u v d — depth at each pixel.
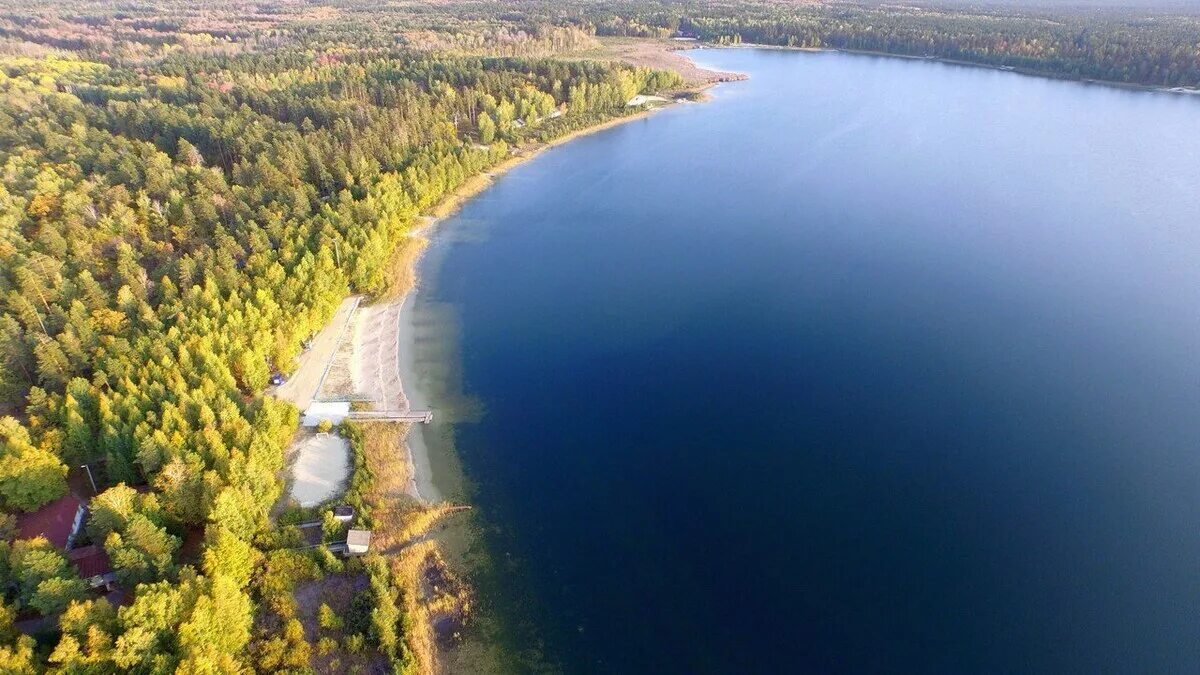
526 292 136.38
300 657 64.69
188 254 124.56
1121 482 88.81
